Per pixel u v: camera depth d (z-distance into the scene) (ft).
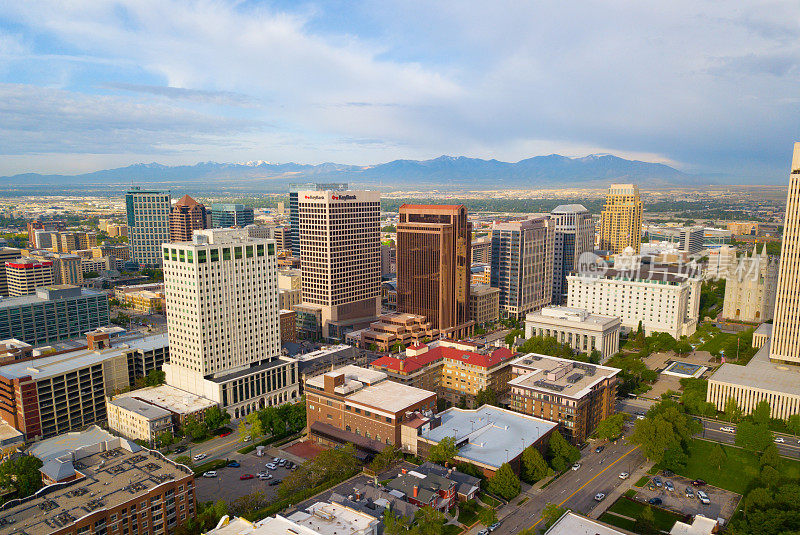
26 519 542.57
